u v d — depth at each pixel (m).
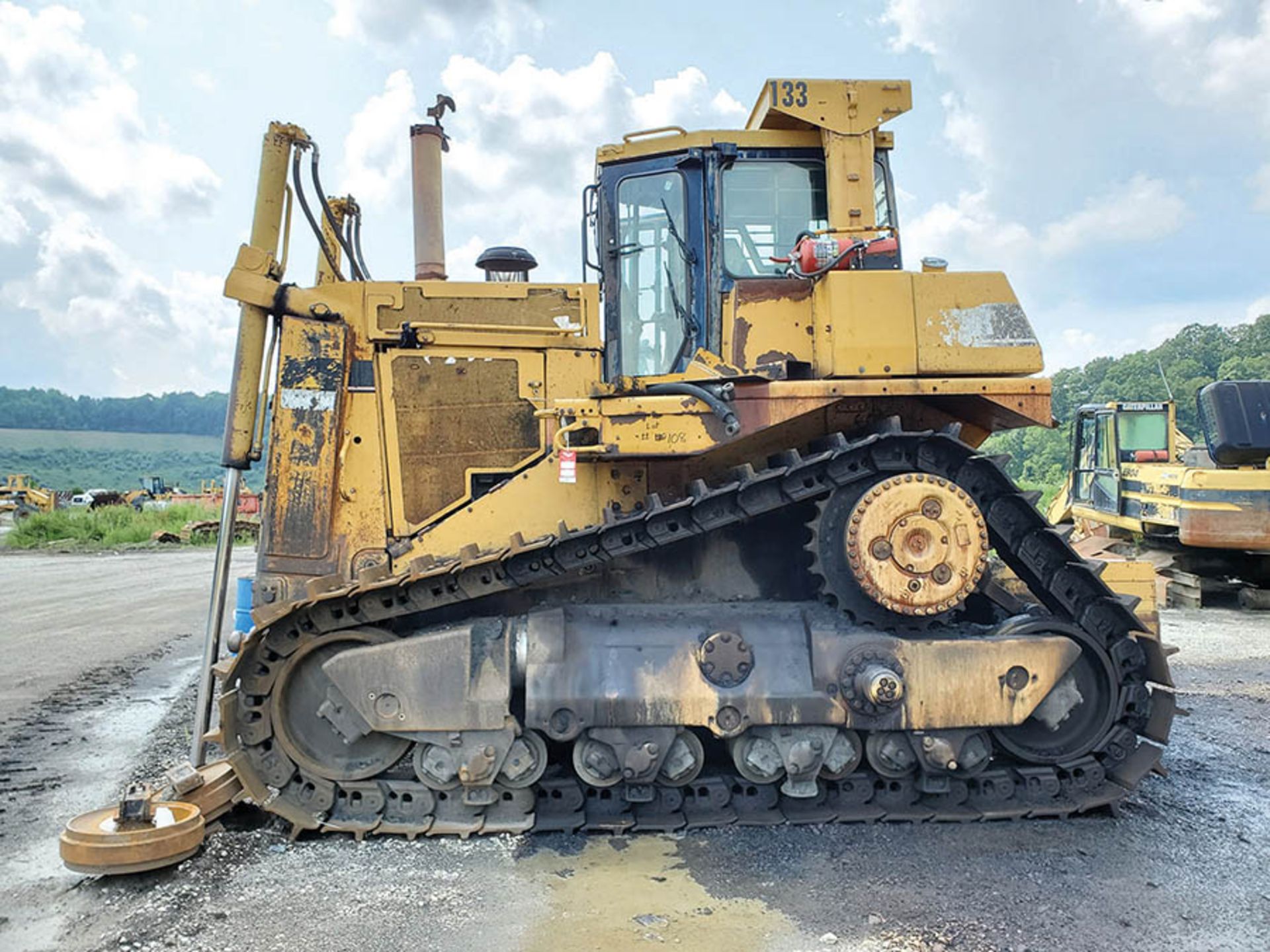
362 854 4.39
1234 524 11.60
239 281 5.15
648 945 3.51
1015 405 4.76
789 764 4.62
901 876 4.12
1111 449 14.30
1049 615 5.09
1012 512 4.95
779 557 5.25
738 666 4.64
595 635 4.74
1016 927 3.64
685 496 5.25
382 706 4.57
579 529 4.95
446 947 3.50
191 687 8.06
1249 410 11.94
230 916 3.75
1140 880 4.08
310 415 5.19
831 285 4.80
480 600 5.08
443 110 6.39
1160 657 4.94
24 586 15.76
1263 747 6.12
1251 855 4.37
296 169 5.41
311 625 4.76
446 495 5.33
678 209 5.42
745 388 4.68
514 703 4.92
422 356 5.36
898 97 5.30
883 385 4.68
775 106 5.23
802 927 3.65
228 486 5.20
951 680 4.66
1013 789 4.91
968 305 4.85
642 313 5.45
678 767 4.69
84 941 3.54
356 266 6.17
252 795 4.62
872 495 4.60
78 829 4.13
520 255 6.18
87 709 7.25
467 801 4.64
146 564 19.92
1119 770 4.99
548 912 3.79
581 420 4.78
